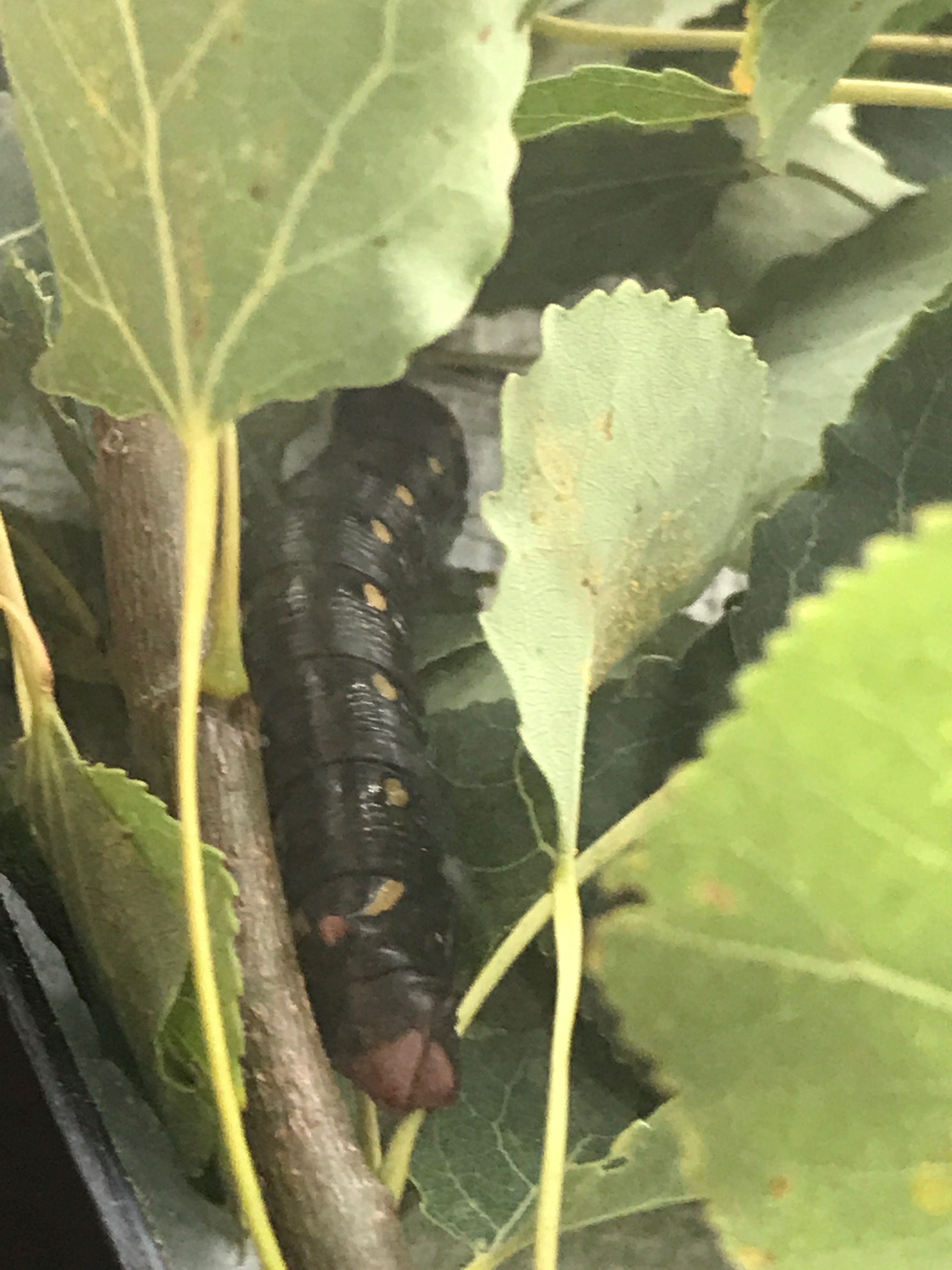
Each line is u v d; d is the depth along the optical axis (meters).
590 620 0.12
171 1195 0.14
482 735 0.18
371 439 0.22
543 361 0.12
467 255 0.10
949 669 0.08
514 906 0.17
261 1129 0.13
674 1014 0.09
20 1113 0.14
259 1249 0.11
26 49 0.11
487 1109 0.16
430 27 0.10
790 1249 0.09
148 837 0.12
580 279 0.21
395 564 0.21
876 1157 0.09
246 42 0.10
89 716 0.17
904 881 0.08
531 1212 0.14
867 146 0.21
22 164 0.19
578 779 0.12
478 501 0.23
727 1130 0.09
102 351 0.11
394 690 0.19
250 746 0.15
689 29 0.21
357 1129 0.15
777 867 0.09
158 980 0.12
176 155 0.10
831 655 0.08
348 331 0.10
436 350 0.22
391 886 0.17
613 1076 0.16
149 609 0.15
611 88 0.15
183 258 0.11
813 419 0.18
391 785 0.18
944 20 0.20
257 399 0.11
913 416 0.15
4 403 0.18
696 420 0.13
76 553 0.18
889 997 0.09
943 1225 0.09
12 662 0.16
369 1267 0.13
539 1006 0.16
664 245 0.21
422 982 0.16
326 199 0.10
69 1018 0.15
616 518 0.13
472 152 0.10
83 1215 0.13
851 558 0.15
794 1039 0.09
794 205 0.21
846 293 0.20
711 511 0.14
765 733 0.08
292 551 0.20
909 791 0.08
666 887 0.09
